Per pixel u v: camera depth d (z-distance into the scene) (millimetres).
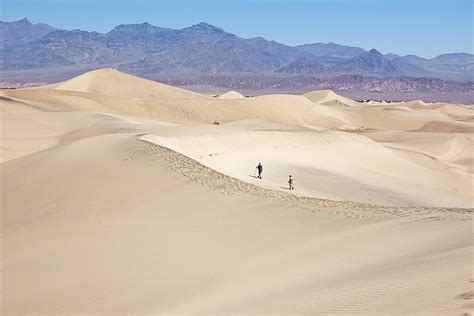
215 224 22047
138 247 19984
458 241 16812
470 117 164625
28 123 69750
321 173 48594
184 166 30453
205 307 13602
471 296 10734
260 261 17766
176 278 16875
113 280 17172
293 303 12617
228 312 12734
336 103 181875
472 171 72000
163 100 121562
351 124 137125
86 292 16375
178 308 13875
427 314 10211
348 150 63875
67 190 27625
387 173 58875
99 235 21531
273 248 19219
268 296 13758
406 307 10930
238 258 18359
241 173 42594
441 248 16234
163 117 114125
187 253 19109
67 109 99000
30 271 18547
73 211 24719
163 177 28531
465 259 14031
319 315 11406
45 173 30922
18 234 22766
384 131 105562
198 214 23297
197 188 26766
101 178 28891
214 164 43031
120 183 27969
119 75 171375
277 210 23672
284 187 38375
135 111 112250
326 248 18516
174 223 22344
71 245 20750
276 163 50719
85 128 69375
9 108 86062
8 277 18172
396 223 21188
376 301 11695
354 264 15930
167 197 25656
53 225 23328
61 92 114062
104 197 26188
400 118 147125
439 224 20375
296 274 15766
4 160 53438
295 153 58188
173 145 44562
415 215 22875
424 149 86438
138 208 24406
